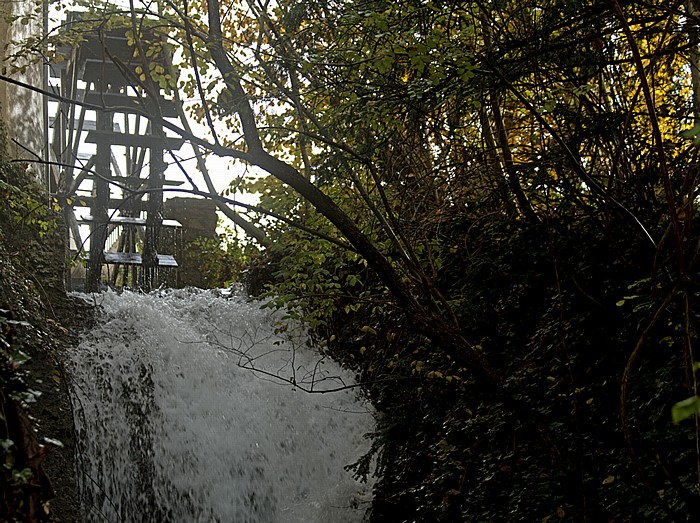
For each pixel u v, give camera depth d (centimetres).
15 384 470
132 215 1803
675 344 761
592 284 905
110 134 1638
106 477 1058
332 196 917
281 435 1201
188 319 1340
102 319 1201
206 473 1130
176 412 1156
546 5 823
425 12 754
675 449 707
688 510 653
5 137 1122
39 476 458
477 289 1022
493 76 789
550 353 922
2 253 1028
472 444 942
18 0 1135
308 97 896
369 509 1076
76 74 1628
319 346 1300
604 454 777
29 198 991
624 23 577
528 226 962
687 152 734
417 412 1073
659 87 910
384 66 716
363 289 1287
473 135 1016
